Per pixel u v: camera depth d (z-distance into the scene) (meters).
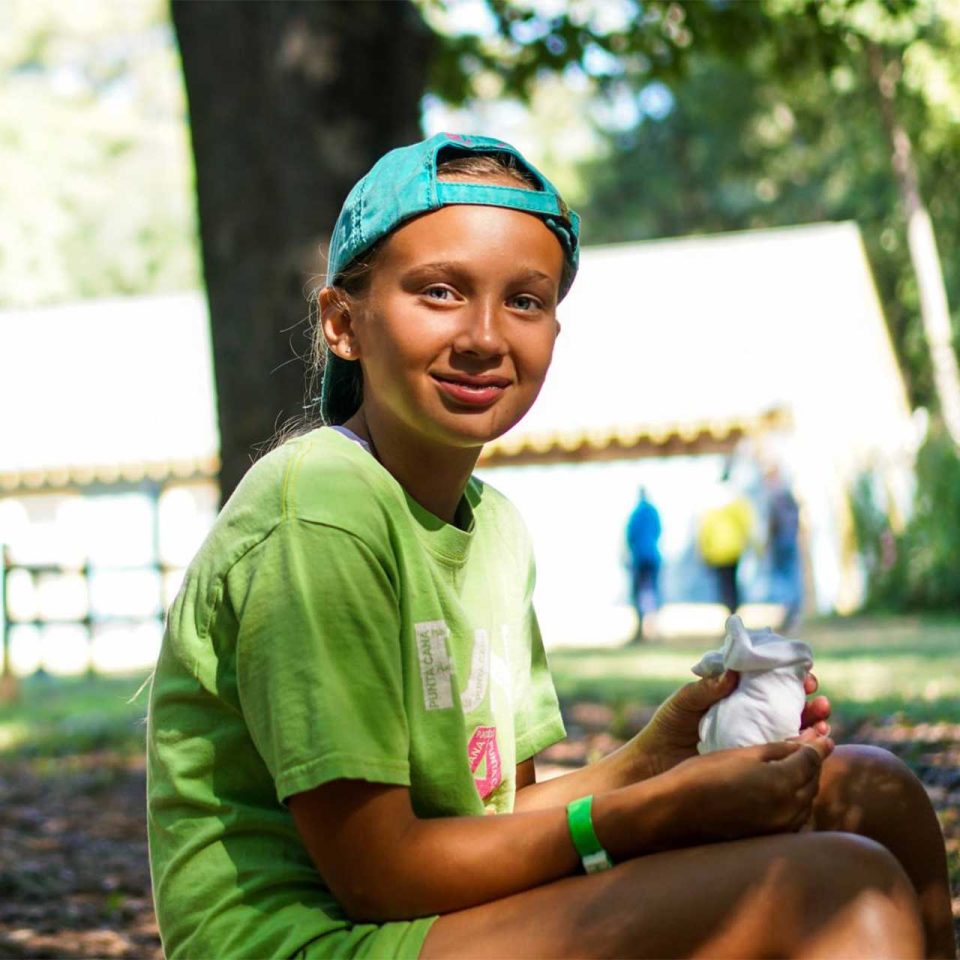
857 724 9.64
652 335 28.92
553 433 27.84
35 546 30.66
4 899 6.54
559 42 13.71
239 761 2.63
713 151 46.56
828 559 26.95
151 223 55.38
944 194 37.59
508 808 2.91
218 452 9.80
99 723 15.30
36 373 31.41
